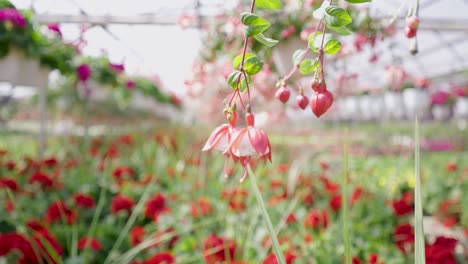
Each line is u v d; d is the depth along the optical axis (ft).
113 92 12.31
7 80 4.19
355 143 16.55
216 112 5.52
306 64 1.15
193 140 6.66
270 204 3.61
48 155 7.96
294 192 4.09
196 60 3.75
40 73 4.56
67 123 16.58
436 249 2.15
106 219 4.00
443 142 15.34
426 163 10.30
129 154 8.59
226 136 1.01
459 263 2.38
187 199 4.12
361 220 3.51
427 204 6.21
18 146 9.53
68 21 6.70
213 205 3.67
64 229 3.02
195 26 3.59
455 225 4.83
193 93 3.75
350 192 4.08
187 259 2.39
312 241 2.78
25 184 4.84
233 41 3.16
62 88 11.29
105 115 16.78
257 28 0.96
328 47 1.07
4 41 3.91
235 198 3.58
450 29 9.63
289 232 3.09
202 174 4.34
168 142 5.59
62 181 4.82
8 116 21.24
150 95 14.12
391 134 18.66
